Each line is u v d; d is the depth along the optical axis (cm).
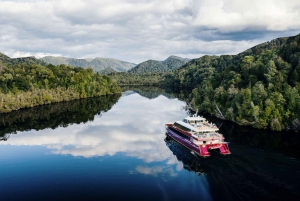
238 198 3759
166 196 4109
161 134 8188
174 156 6059
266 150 5853
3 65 18700
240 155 5500
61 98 17075
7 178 4934
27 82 15875
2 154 6366
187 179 4741
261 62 11212
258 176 4431
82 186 4553
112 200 4034
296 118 7619
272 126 7800
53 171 5256
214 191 4178
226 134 7525
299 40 12131
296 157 5325
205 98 11450
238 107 8875
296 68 9331
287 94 8131
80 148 6806
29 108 13962
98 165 5562
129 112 12462
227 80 11775
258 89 8850
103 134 8281
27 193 4325
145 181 4706
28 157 6122
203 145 5728
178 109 13000
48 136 8088
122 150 6581
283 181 4191
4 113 12350
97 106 14850
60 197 4172
